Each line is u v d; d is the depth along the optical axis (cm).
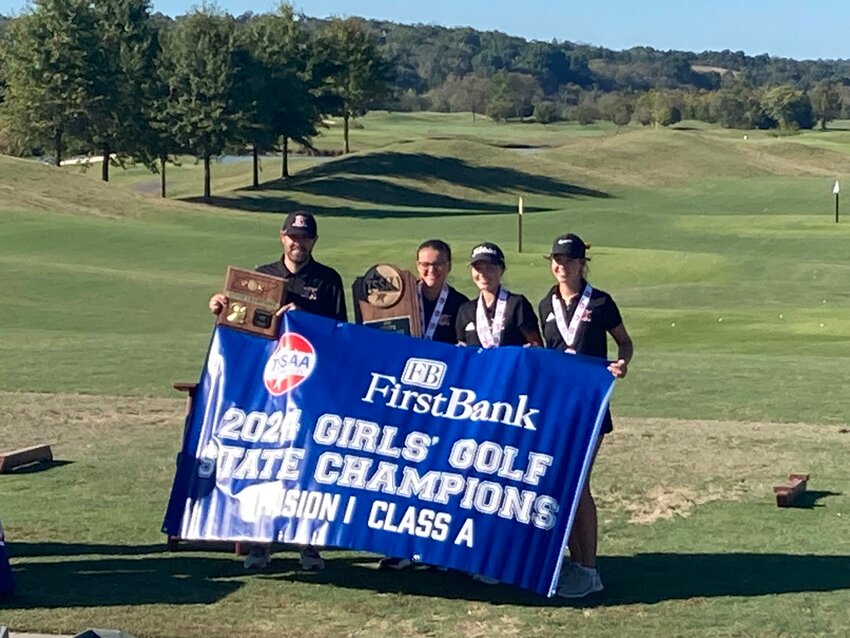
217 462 695
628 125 16788
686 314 2691
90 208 5369
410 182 7700
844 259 4434
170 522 697
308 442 685
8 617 628
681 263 3841
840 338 2331
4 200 5172
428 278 717
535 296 3180
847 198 7138
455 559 658
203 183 8350
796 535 806
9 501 880
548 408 667
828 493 915
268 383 697
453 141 8756
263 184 7544
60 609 643
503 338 693
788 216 5728
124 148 7350
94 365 1627
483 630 623
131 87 7238
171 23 9244
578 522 677
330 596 675
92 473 970
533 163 8450
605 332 690
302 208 6794
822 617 641
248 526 685
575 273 679
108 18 7619
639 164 8794
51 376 1522
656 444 1092
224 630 615
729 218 5584
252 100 7175
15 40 7394
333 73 8181
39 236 4300
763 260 3881
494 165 8250
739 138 11494
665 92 18488
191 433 703
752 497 905
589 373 669
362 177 7662
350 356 692
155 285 3141
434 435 674
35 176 5772
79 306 2806
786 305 3097
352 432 681
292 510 680
